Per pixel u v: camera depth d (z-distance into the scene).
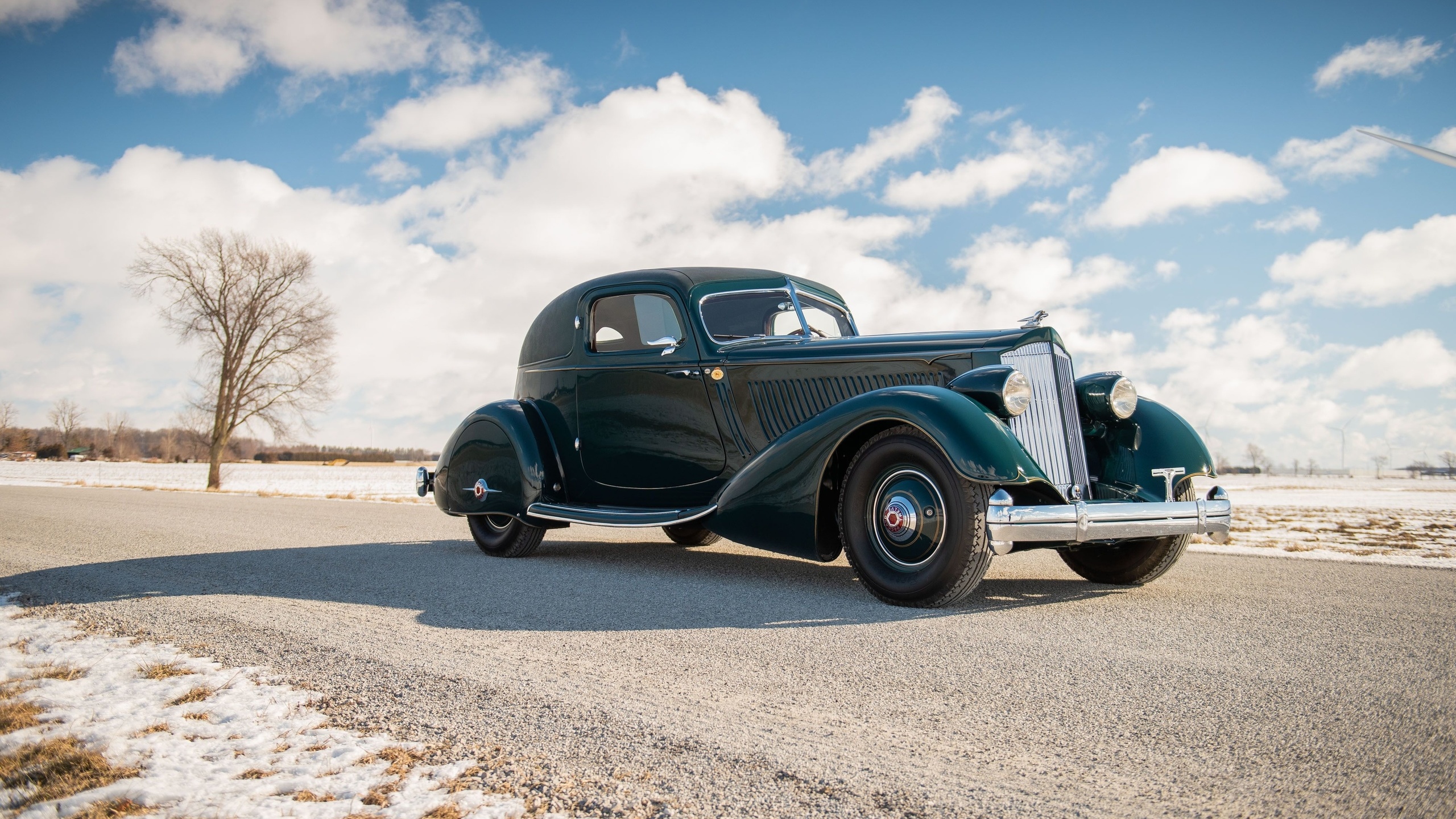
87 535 6.93
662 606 3.45
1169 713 2.00
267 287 27.80
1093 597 3.63
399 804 1.51
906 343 3.97
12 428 89.38
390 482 35.06
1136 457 3.97
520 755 1.76
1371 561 4.97
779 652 2.65
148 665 2.55
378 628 3.06
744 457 4.36
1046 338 3.77
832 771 1.66
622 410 4.82
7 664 2.61
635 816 1.46
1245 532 7.72
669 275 4.77
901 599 3.40
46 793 1.60
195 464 72.25
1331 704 2.06
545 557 5.31
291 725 1.98
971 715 2.00
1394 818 1.41
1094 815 1.44
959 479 3.23
